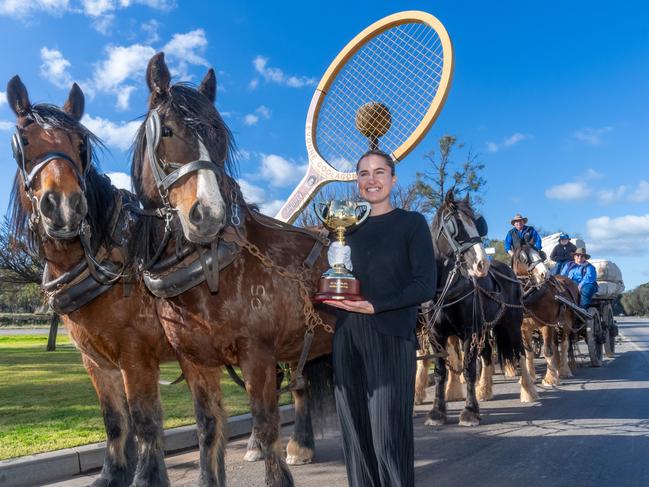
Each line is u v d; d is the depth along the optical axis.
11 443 4.79
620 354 15.62
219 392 3.49
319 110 5.00
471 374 6.17
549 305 9.38
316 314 3.31
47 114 3.33
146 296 3.58
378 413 2.44
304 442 4.80
